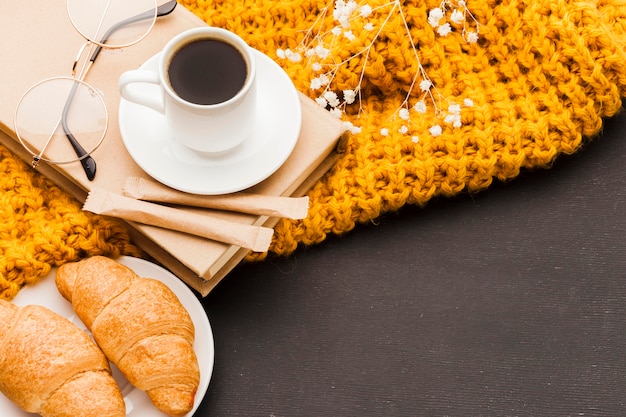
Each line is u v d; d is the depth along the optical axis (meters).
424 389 0.85
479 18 0.90
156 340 0.80
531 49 0.89
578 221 0.89
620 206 0.89
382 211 0.89
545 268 0.88
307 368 0.86
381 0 0.88
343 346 0.86
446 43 0.90
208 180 0.83
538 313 0.87
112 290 0.81
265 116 0.85
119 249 0.86
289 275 0.88
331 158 0.88
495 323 0.87
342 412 0.85
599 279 0.87
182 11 0.88
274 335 0.86
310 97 0.90
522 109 0.88
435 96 0.90
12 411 0.81
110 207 0.82
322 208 0.87
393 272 0.88
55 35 0.87
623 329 0.86
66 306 0.84
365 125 0.90
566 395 0.85
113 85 0.86
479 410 0.85
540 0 0.88
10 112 0.85
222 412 0.85
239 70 0.80
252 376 0.85
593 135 0.90
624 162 0.90
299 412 0.85
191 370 0.81
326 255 0.88
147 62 0.85
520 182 0.90
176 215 0.82
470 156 0.87
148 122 0.84
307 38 0.91
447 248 0.88
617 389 0.85
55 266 0.85
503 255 0.88
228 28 0.91
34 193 0.86
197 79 0.80
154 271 0.84
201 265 0.82
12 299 0.83
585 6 0.87
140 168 0.84
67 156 0.84
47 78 0.86
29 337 0.79
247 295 0.87
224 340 0.86
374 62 0.88
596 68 0.87
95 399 0.79
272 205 0.82
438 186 0.88
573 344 0.86
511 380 0.85
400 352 0.86
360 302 0.87
